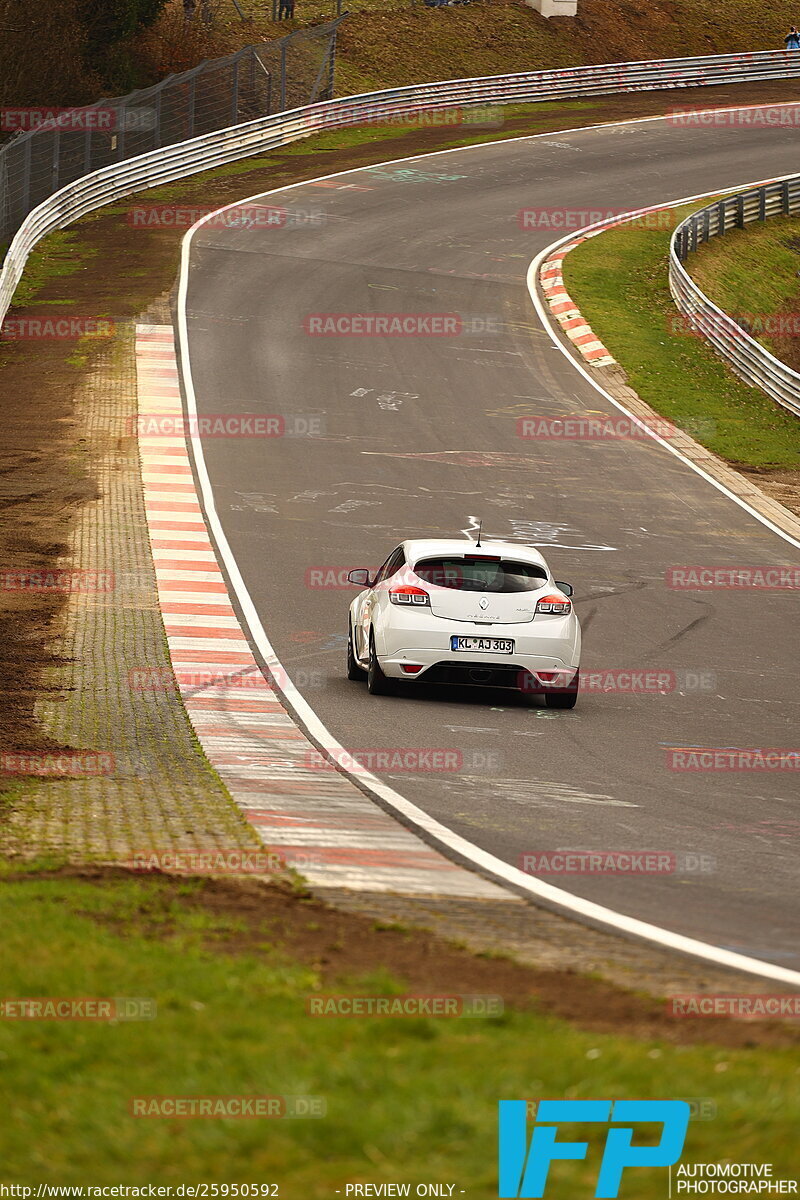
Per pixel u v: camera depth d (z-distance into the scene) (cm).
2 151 15225
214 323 12900
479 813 3575
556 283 14738
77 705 4662
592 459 10350
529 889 2844
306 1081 1588
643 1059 1669
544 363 12625
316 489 9075
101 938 2225
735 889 2936
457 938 2391
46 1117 1527
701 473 10269
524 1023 1872
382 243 15900
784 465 10712
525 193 18475
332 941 2319
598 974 2194
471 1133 1455
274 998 1950
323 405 11025
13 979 1969
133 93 18262
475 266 15275
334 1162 1412
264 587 6894
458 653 5022
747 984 2197
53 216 16200
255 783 3784
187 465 9375
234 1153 1434
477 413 11206
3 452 9344
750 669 5988
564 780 4031
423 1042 1767
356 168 19388
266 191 18075
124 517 8112
